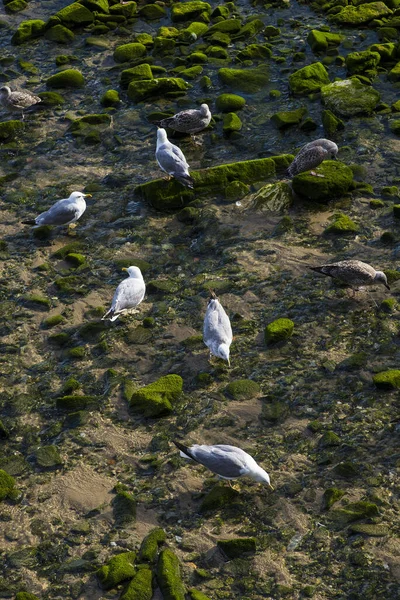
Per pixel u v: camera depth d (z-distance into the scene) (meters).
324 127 16.77
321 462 10.23
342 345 11.95
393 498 9.73
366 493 9.81
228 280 13.34
